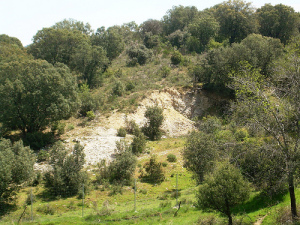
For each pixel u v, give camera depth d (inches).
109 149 1157.7
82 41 2194.9
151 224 564.4
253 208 563.8
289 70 540.1
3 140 874.8
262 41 1659.7
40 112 1235.9
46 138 1213.7
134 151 1189.1
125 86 1764.3
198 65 1841.8
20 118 1257.4
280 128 473.7
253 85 516.4
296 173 468.1
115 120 1428.4
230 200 458.3
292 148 482.3
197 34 2559.1
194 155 826.2
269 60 1504.7
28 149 892.6
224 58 1609.3
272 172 497.0
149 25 2878.9
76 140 1215.6
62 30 2247.8
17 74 1298.0
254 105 499.2
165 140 1422.2
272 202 556.1
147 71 2023.9
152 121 1424.7
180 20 2859.3
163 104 1656.0
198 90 1792.6
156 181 939.3
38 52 2229.3
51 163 896.3
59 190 821.9
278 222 464.4
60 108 1236.5
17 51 2063.2
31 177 804.0
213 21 2517.2
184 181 937.5
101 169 959.0
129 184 909.2
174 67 2055.9
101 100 1588.3
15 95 1218.0
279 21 2463.1
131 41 2795.3
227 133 773.9
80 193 803.4
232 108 562.6
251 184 532.1
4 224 575.5
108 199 788.0
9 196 733.9
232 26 2581.2
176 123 1571.1
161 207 660.7
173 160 1111.0
